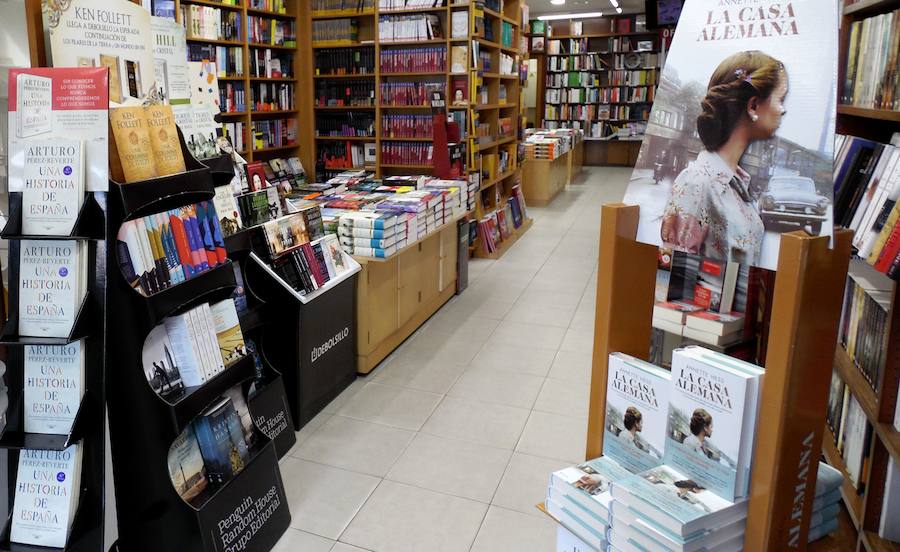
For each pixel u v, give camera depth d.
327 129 7.08
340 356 3.64
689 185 1.46
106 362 1.97
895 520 1.93
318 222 3.50
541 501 2.69
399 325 4.33
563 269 6.45
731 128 1.38
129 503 2.08
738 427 1.34
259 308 3.01
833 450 2.40
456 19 6.25
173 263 2.08
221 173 2.42
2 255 2.24
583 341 4.53
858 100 2.18
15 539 1.91
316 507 2.65
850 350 2.33
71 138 1.82
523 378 3.91
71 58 1.92
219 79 5.87
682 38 1.46
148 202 1.95
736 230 1.38
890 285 2.22
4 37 3.18
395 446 3.12
